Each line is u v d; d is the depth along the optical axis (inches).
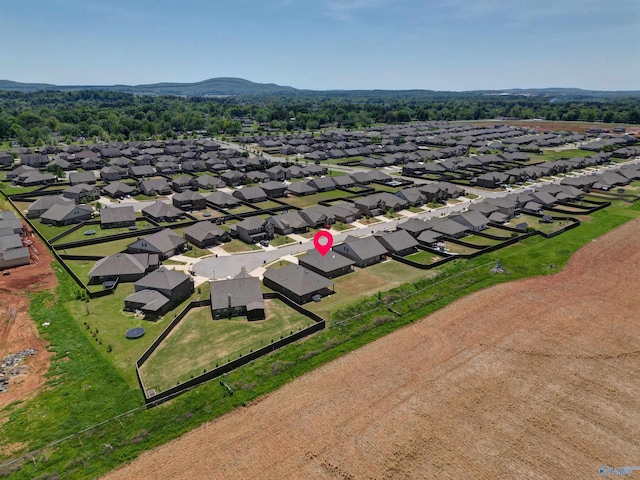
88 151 7696.9
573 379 2018.9
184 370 2076.8
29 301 2719.0
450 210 4921.3
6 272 3144.7
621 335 2375.7
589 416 1788.9
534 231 4005.9
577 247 3678.6
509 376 2038.6
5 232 3779.5
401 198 5103.3
